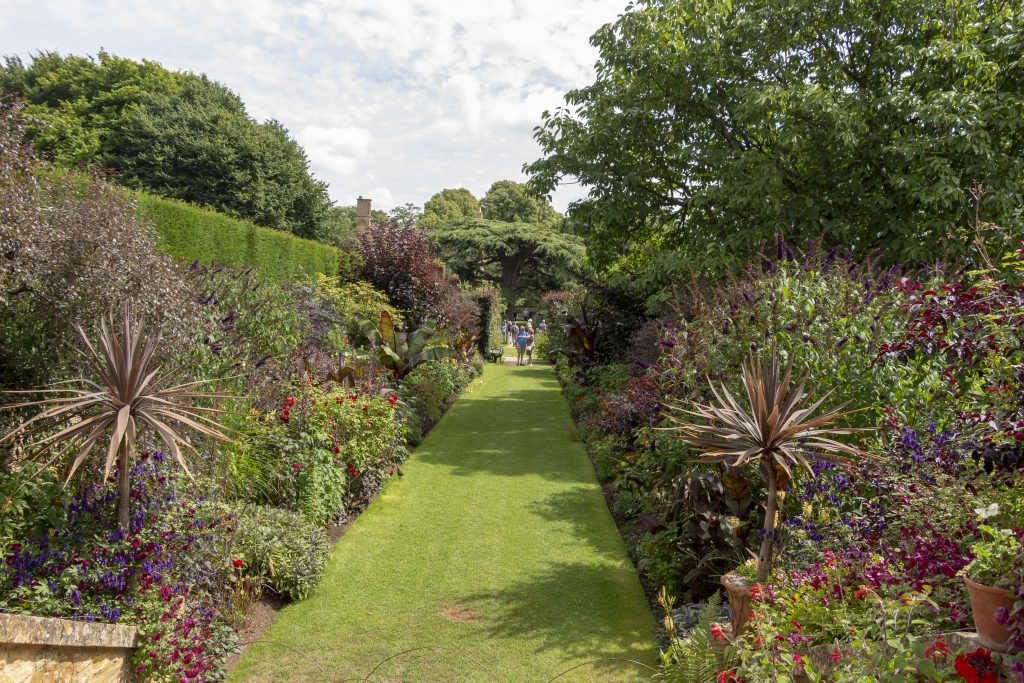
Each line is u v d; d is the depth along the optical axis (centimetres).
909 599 283
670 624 455
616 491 842
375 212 4544
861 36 1184
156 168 2753
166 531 468
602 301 1630
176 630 425
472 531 730
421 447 1114
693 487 532
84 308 479
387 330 1314
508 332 3562
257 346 862
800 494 484
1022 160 1018
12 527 417
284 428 699
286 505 675
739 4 1261
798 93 1065
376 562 645
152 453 499
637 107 1290
